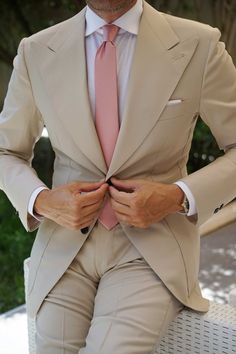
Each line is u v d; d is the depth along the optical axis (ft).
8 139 6.25
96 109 5.77
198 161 14.96
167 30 5.78
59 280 6.09
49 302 6.08
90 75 5.82
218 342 5.94
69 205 5.61
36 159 15.56
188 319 6.04
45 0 16.28
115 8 5.56
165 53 5.68
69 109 5.78
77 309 6.03
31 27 16.67
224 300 9.11
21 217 6.11
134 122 5.64
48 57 5.91
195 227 6.17
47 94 5.88
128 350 5.52
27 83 6.05
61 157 6.10
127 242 5.96
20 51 6.10
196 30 5.75
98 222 5.94
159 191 5.54
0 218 13.84
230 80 5.74
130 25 5.74
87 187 5.71
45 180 15.05
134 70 5.65
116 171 5.74
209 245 10.82
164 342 6.24
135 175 5.84
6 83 17.38
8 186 6.14
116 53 5.76
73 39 5.89
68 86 5.80
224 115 5.74
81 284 6.09
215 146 14.78
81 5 15.49
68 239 6.06
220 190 5.73
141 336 5.60
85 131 5.74
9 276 11.70
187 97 5.66
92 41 5.88
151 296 5.75
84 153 5.79
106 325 5.68
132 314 5.67
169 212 5.65
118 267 5.96
